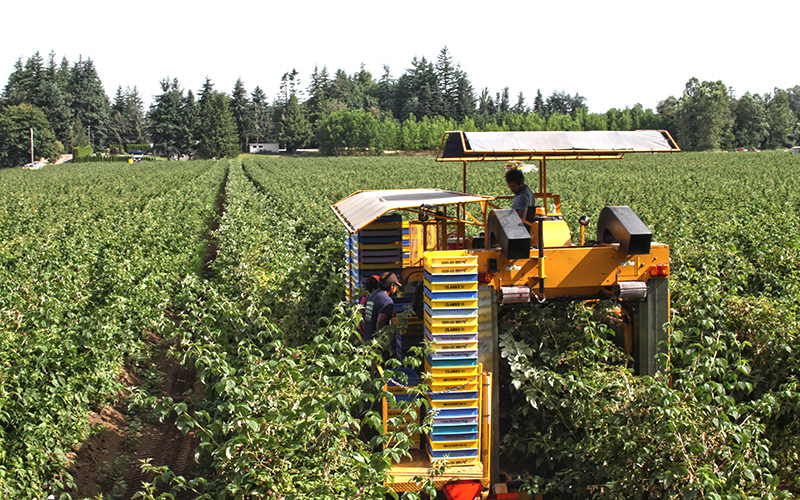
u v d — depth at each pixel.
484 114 162.00
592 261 6.11
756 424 5.08
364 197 9.02
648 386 5.19
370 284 7.47
